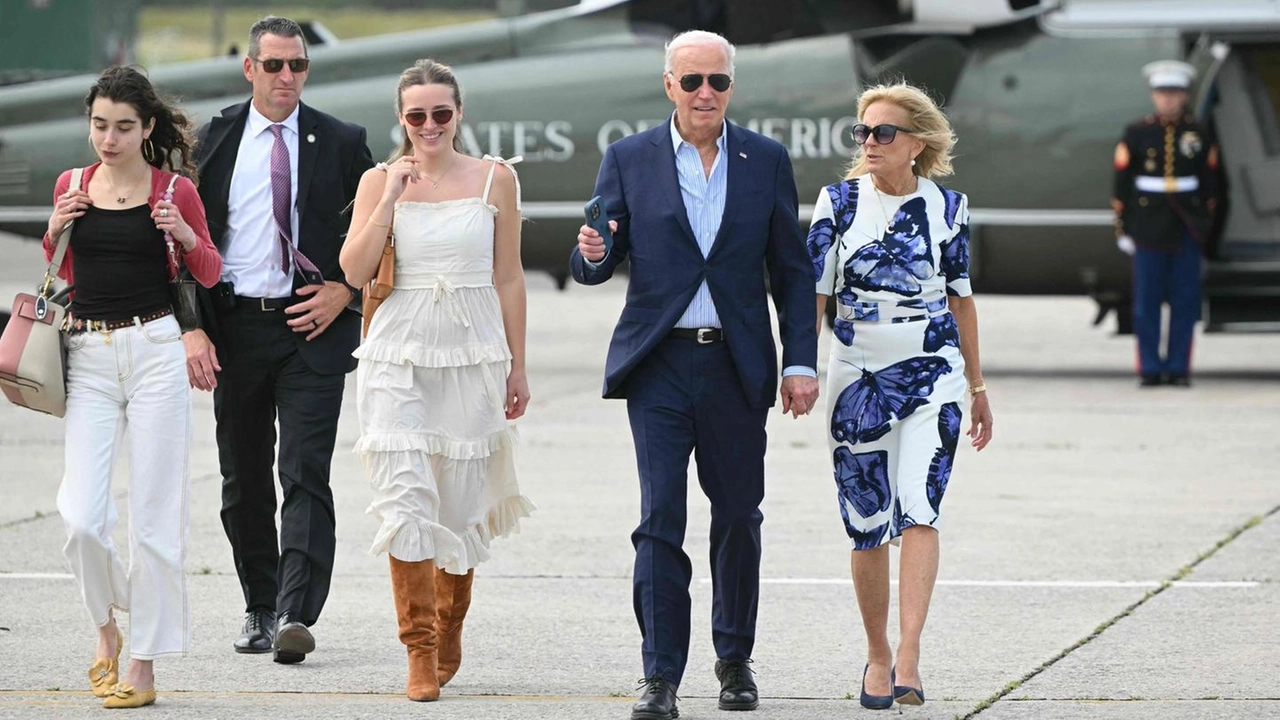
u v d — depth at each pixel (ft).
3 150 143.64
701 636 63.52
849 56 142.31
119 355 52.26
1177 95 134.72
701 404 51.44
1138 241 136.05
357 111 144.15
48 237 52.03
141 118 51.90
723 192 51.70
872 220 53.21
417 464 53.06
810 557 76.59
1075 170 140.77
